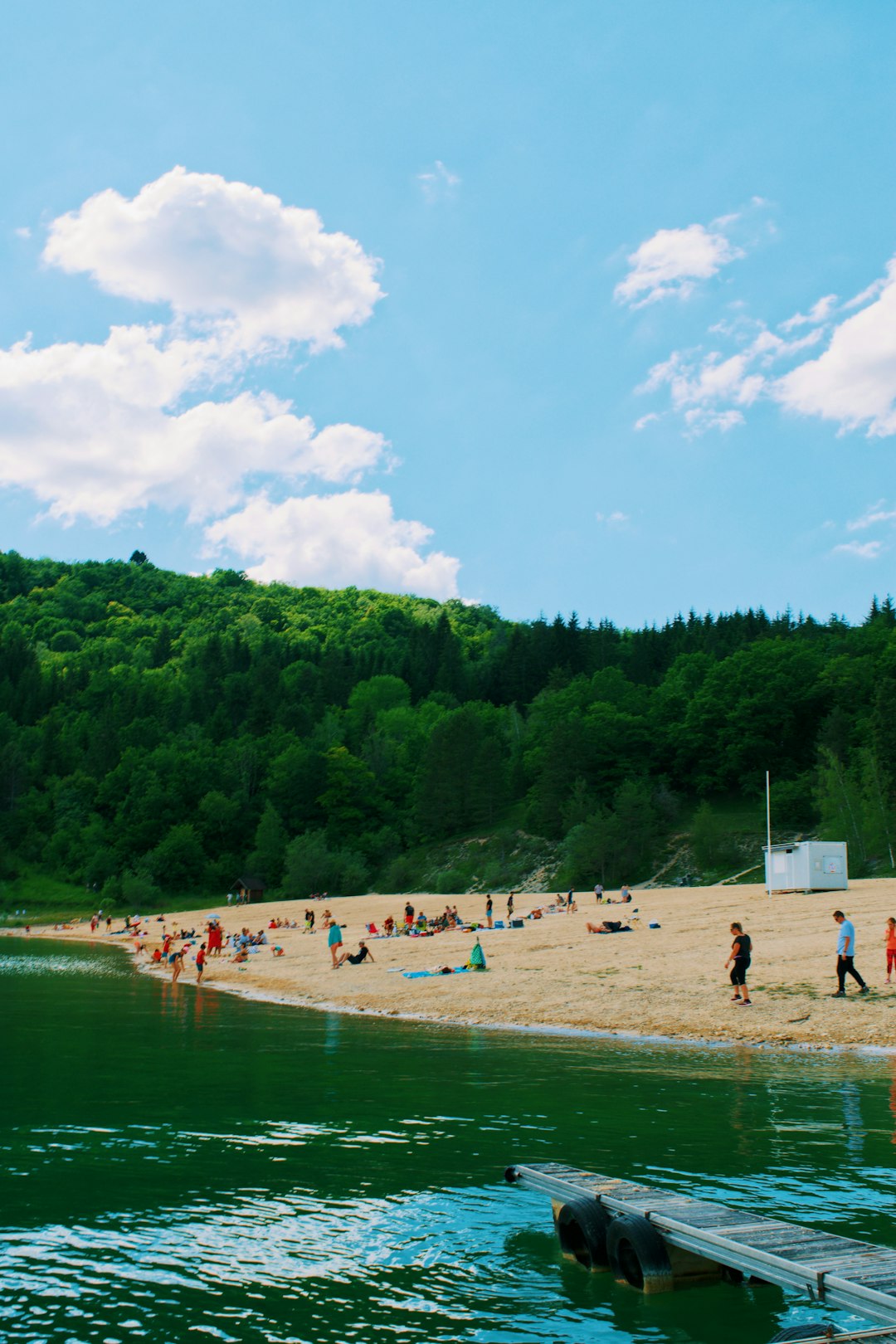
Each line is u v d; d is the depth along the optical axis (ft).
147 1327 24.36
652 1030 73.67
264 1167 37.99
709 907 162.20
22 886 478.59
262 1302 26.09
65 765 585.63
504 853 413.80
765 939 112.78
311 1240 30.63
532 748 492.95
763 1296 27.35
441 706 629.92
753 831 372.58
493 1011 86.69
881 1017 71.00
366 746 548.31
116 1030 80.38
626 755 436.76
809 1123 43.65
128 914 427.74
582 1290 27.45
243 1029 80.28
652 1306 26.35
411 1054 65.46
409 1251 29.96
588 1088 52.34
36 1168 37.93
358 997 103.14
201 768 522.88
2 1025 84.17
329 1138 42.24
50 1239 30.48
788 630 643.86
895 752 327.67
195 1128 44.37
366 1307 25.81
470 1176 36.99
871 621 546.67
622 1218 28.86
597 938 132.87
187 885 465.88
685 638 639.76
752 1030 70.74
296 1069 60.03
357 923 260.21
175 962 137.69
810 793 369.09
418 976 114.83
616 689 511.40
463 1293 26.96
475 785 456.04
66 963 188.14
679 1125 43.68
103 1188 35.53
